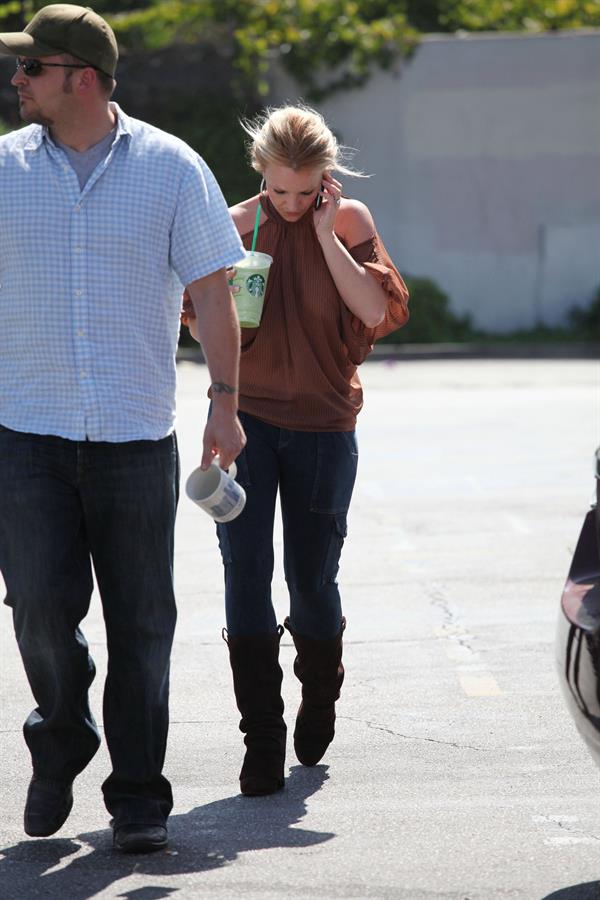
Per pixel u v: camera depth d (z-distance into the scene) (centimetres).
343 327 1248
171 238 1062
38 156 1051
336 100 6219
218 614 1909
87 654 1102
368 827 1154
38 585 1055
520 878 1041
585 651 959
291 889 1024
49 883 1037
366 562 2212
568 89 6109
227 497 1109
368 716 1467
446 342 6128
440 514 2577
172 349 1091
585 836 1126
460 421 3781
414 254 6269
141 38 6266
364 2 6725
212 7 6200
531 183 6191
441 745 1370
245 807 1209
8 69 6319
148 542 1083
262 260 1221
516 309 6259
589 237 6216
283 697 1543
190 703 1520
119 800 1103
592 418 3794
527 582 2069
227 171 6247
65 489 1070
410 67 6156
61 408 1054
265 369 1246
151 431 1070
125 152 1052
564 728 1418
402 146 6206
